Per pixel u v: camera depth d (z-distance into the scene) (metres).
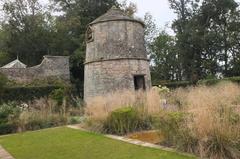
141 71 23.95
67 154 8.48
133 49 23.89
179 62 48.12
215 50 44.00
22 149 9.92
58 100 21.23
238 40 44.12
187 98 12.84
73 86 32.72
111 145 9.03
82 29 41.44
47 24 44.16
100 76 23.55
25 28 43.19
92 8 40.84
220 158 6.80
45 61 32.81
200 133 7.23
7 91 26.75
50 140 11.12
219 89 13.70
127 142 9.24
